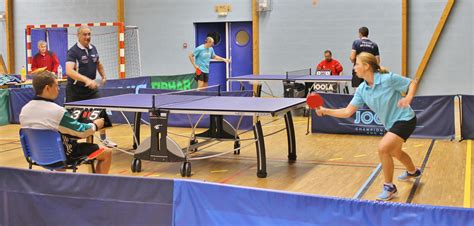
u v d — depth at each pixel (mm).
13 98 9641
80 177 2990
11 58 14992
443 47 11531
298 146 7160
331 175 5500
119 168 5973
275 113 5051
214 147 7133
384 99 4453
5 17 14898
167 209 2824
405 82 4395
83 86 6531
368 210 2422
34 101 4223
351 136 7863
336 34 12352
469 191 4777
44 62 11039
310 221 2527
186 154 5578
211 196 2717
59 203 3066
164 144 5578
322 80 9547
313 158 6379
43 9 14688
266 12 12852
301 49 12672
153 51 13969
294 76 10547
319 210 2506
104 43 14266
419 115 7551
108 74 14320
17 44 14992
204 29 13688
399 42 11797
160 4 13773
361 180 5266
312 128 8164
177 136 7957
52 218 3098
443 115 7441
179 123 8891
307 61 12656
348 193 4793
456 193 4719
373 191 4840
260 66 13062
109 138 7926
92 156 4344
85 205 3002
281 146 7168
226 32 13492
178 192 2787
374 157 6359
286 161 6234
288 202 2561
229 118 8227
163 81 11406
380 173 5543
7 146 7418
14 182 3162
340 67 11656
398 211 2381
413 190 4848
